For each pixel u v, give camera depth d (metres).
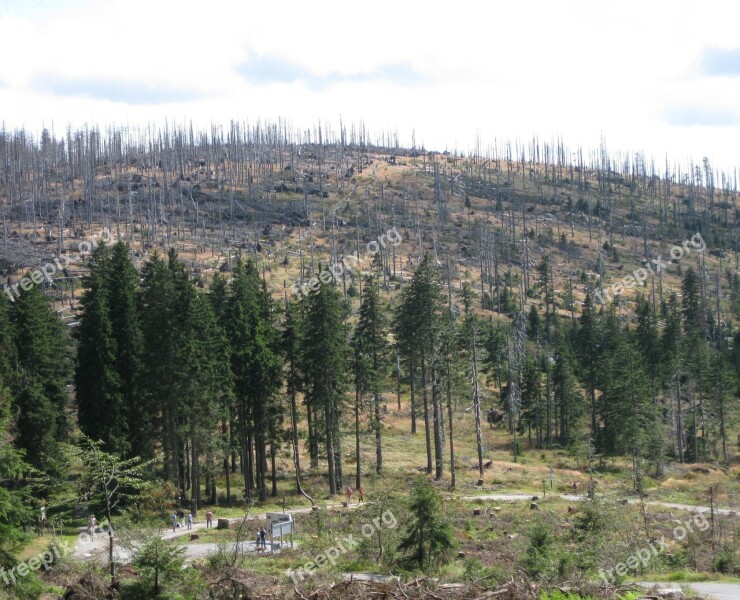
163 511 47.09
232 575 26.86
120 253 57.47
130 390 54.59
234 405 59.88
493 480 67.69
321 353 61.88
